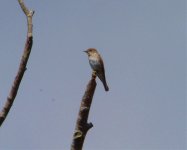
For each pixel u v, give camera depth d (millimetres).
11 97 9938
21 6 10422
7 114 9898
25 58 9945
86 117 9914
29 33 10047
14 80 9938
